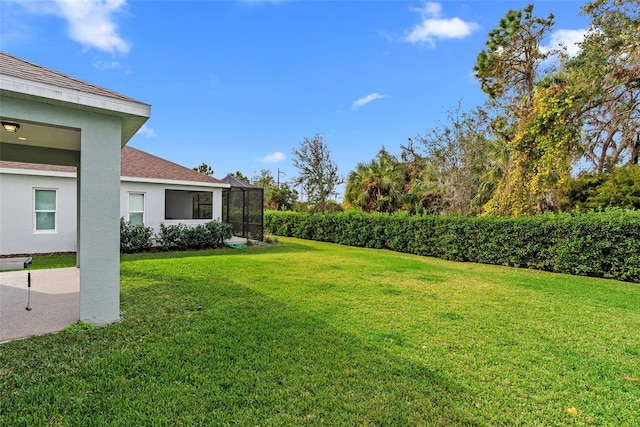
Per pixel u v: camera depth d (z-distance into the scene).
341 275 7.68
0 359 3.08
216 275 7.09
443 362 3.38
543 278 8.23
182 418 2.36
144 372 2.96
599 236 8.50
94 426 2.26
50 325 3.95
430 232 12.25
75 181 10.71
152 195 11.84
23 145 5.93
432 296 6.00
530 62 16.20
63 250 10.49
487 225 10.71
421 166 19.89
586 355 3.66
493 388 2.92
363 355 3.46
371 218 14.71
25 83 3.31
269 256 10.62
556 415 2.56
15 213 9.72
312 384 2.86
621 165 13.77
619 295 6.54
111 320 4.14
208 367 3.09
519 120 14.66
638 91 11.55
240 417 2.39
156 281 6.36
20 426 2.23
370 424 2.37
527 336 4.17
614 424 2.47
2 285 5.86
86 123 3.90
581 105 11.18
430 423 2.41
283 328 4.12
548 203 14.08
